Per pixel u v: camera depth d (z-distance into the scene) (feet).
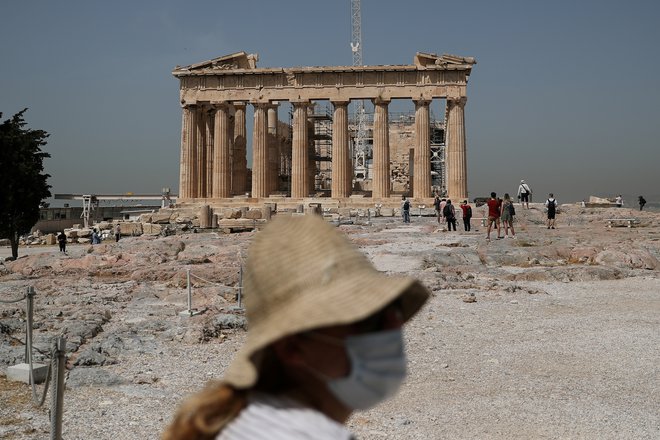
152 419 32.32
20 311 61.57
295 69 242.17
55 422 24.11
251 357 7.39
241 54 250.57
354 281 7.43
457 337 50.85
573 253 98.12
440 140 364.17
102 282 82.64
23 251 185.68
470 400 35.40
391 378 7.43
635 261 92.17
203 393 7.75
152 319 58.80
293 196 242.58
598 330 52.75
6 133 165.78
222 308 63.16
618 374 40.06
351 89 241.14
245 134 274.36
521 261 95.35
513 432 30.53
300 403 7.44
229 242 120.06
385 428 31.14
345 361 7.35
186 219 203.62
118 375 39.78
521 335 51.39
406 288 7.41
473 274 85.10
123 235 197.47
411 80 238.89
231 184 269.85
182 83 249.96
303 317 7.02
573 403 34.63
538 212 181.78
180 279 78.07
